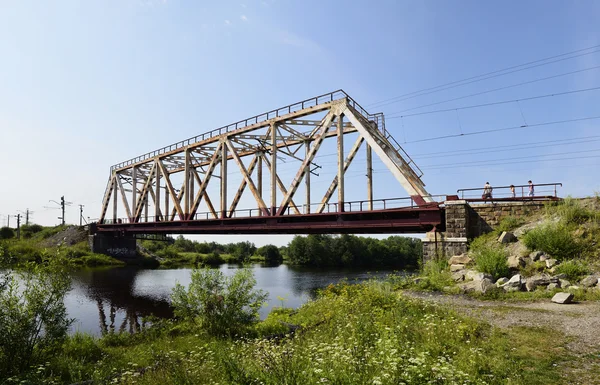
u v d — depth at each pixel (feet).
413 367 19.89
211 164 126.00
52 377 33.04
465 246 65.31
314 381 20.17
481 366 23.56
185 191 137.08
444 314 35.99
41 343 37.40
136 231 169.78
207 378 26.48
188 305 50.67
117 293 115.55
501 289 48.34
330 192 98.48
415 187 73.26
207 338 44.78
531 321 34.42
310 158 92.63
